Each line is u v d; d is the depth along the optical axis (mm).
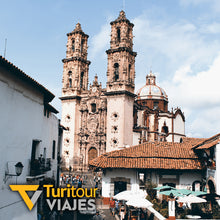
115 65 61469
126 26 62250
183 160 28688
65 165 63344
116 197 22609
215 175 24453
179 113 77438
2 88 15484
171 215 20062
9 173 16219
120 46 60906
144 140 61969
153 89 85250
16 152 17375
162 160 28594
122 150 31406
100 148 61344
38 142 22016
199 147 27328
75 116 65312
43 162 22078
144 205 20250
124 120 57250
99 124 62625
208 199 22484
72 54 69062
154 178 28328
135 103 65375
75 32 69188
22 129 18328
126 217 24359
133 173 29078
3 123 15656
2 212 15148
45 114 25406
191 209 23062
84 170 62125
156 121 71250
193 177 28391
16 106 17375
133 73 61844
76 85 66562
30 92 19656
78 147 64562
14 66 15742
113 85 59688
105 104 62406
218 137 27141
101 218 21531
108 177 29844
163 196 27031
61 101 67938
